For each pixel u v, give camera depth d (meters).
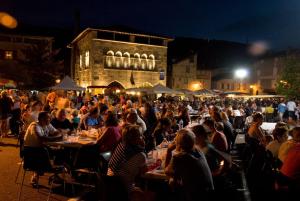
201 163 4.33
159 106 21.33
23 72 36.09
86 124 11.22
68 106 14.40
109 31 35.03
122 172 4.74
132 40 36.72
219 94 33.75
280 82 31.08
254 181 7.01
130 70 36.47
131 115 8.19
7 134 14.95
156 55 38.25
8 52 37.56
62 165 7.18
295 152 5.28
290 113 22.97
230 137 10.34
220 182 5.89
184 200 4.34
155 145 8.08
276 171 6.62
